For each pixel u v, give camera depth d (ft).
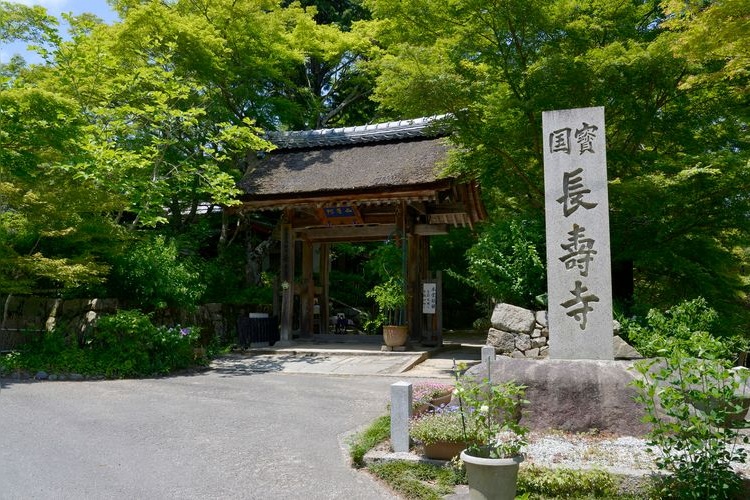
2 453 19.16
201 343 46.65
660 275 46.32
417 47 37.45
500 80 38.32
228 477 17.57
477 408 16.61
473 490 14.49
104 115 42.04
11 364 34.40
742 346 35.40
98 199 36.47
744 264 58.44
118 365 35.37
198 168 50.65
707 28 26.84
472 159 39.37
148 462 18.83
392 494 16.48
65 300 39.58
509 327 35.76
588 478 15.79
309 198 47.57
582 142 25.49
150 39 46.47
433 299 48.29
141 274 39.93
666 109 39.99
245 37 55.21
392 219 50.08
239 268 63.62
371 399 29.14
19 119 33.35
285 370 39.14
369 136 53.11
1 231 33.73
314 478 17.60
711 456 14.55
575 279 24.94
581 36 37.32
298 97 71.05
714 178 36.81
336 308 72.59
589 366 22.71
